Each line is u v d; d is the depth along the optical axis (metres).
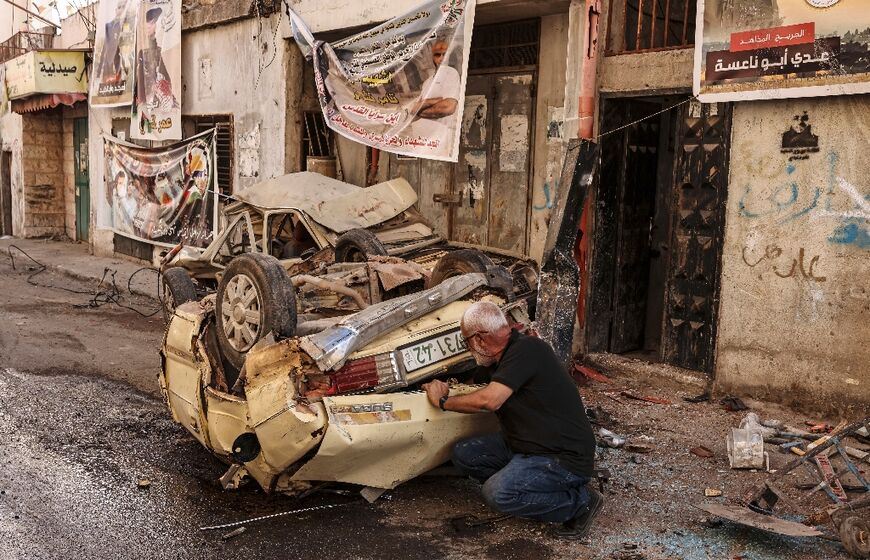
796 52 6.36
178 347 5.73
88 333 9.76
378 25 10.36
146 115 15.15
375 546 4.42
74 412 6.65
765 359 6.84
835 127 6.30
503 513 4.64
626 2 8.23
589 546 4.47
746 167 6.88
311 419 4.37
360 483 4.75
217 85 13.78
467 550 4.39
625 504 5.03
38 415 6.55
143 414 6.63
